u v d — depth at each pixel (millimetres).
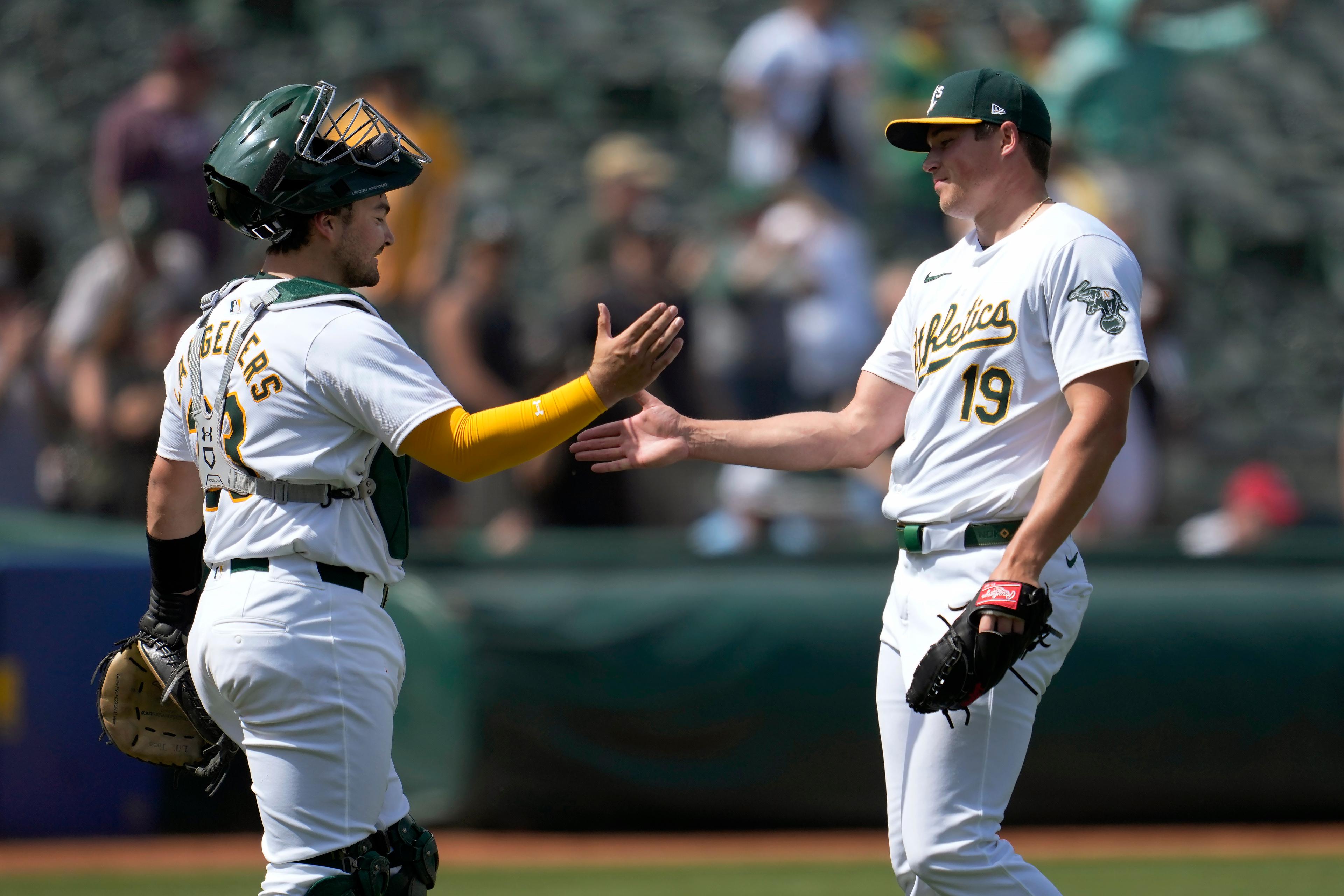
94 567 21875
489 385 27656
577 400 10711
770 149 33406
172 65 30766
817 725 22469
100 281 28297
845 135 33344
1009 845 11398
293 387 10508
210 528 10875
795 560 23125
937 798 11273
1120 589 22906
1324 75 52000
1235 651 22766
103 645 21844
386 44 49906
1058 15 48094
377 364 10469
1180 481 37125
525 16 51594
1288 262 46438
